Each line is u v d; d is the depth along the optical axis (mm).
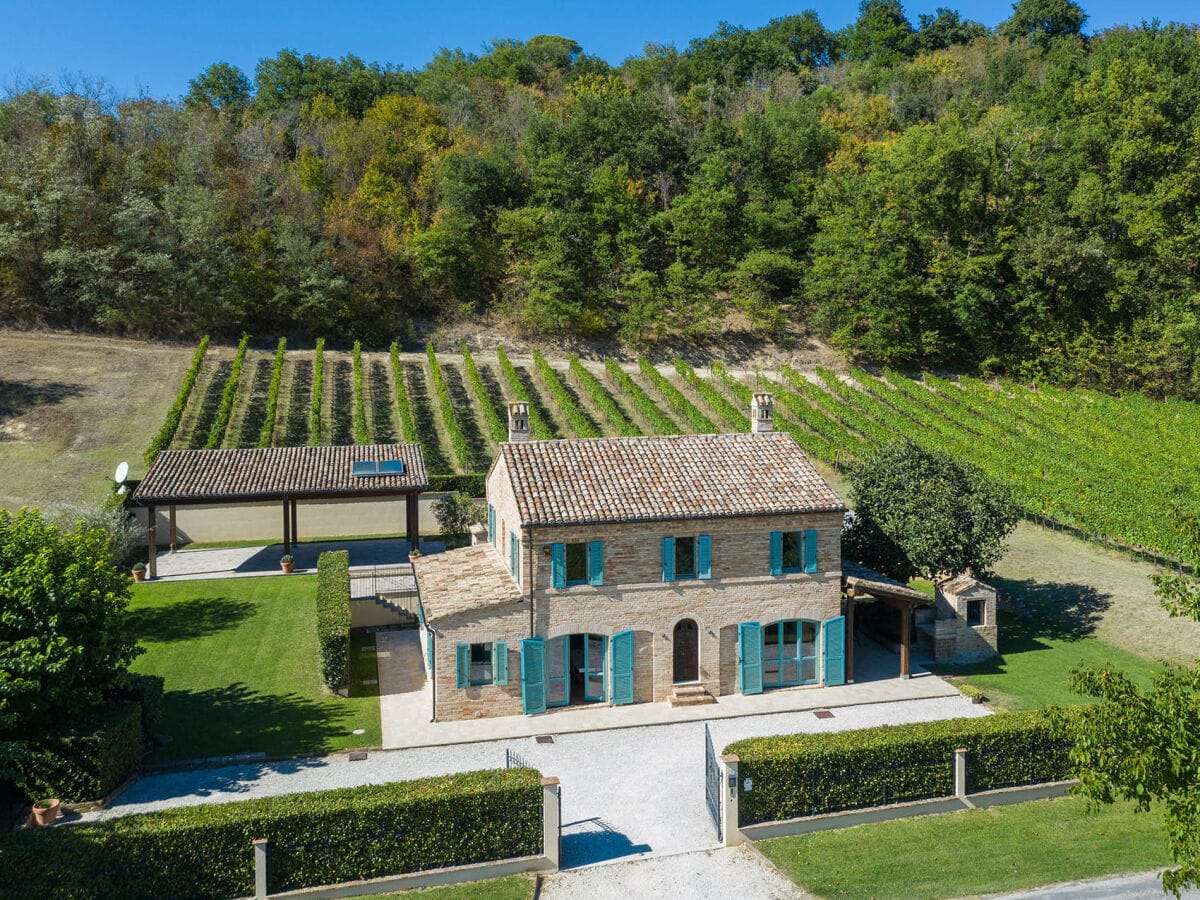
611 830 20547
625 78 125625
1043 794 21766
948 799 21266
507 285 77375
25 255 63625
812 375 72812
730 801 19766
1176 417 63250
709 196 80250
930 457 33969
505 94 112500
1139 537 39156
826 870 18562
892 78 118625
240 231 72500
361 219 77562
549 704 27172
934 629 31984
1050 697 28219
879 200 77688
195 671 29391
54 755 20531
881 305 73375
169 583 37906
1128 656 31984
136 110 79188
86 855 16312
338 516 46625
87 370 59125
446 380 65875
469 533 45469
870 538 33312
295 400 60125
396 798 18234
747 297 76250
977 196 74938
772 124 91375
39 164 66938
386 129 91812
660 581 27328
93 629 21391
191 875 17094
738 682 28266
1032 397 68312
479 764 23656
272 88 104562
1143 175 78375
